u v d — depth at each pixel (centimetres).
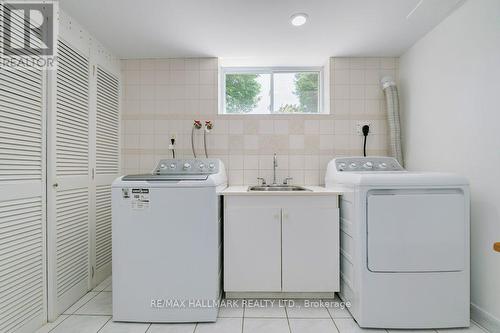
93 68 225
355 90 270
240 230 199
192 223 172
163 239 172
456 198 163
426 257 163
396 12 193
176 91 273
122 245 172
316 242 199
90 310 187
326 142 270
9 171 146
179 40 235
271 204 201
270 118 271
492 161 160
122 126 273
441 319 163
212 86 272
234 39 234
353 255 177
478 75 170
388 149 265
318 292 202
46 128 172
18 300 150
